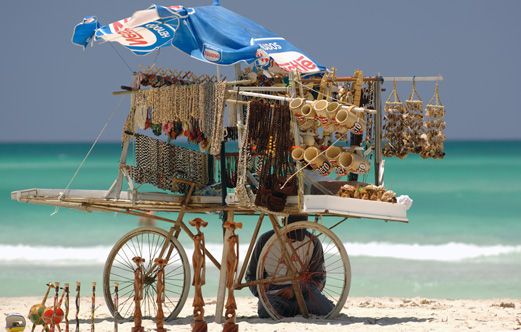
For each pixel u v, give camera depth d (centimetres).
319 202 3197
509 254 6806
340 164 3259
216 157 3506
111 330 3241
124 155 3447
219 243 7138
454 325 3347
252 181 3403
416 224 8738
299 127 3325
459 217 9550
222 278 3400
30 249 6988
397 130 3781
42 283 5378
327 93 3509
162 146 3481
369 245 7238
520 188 14388
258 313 3544
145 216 3512
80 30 3578
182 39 3600
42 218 8931
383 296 4959
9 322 2880
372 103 3588
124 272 5747
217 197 3481
